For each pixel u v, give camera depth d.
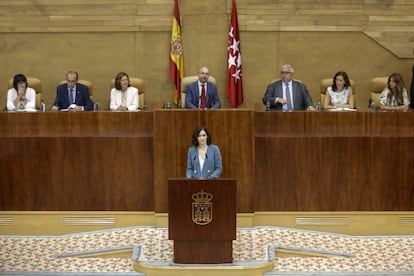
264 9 11.26
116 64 11.44
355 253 8.07
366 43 11.35
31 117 8.62
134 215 8.62
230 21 11.23
